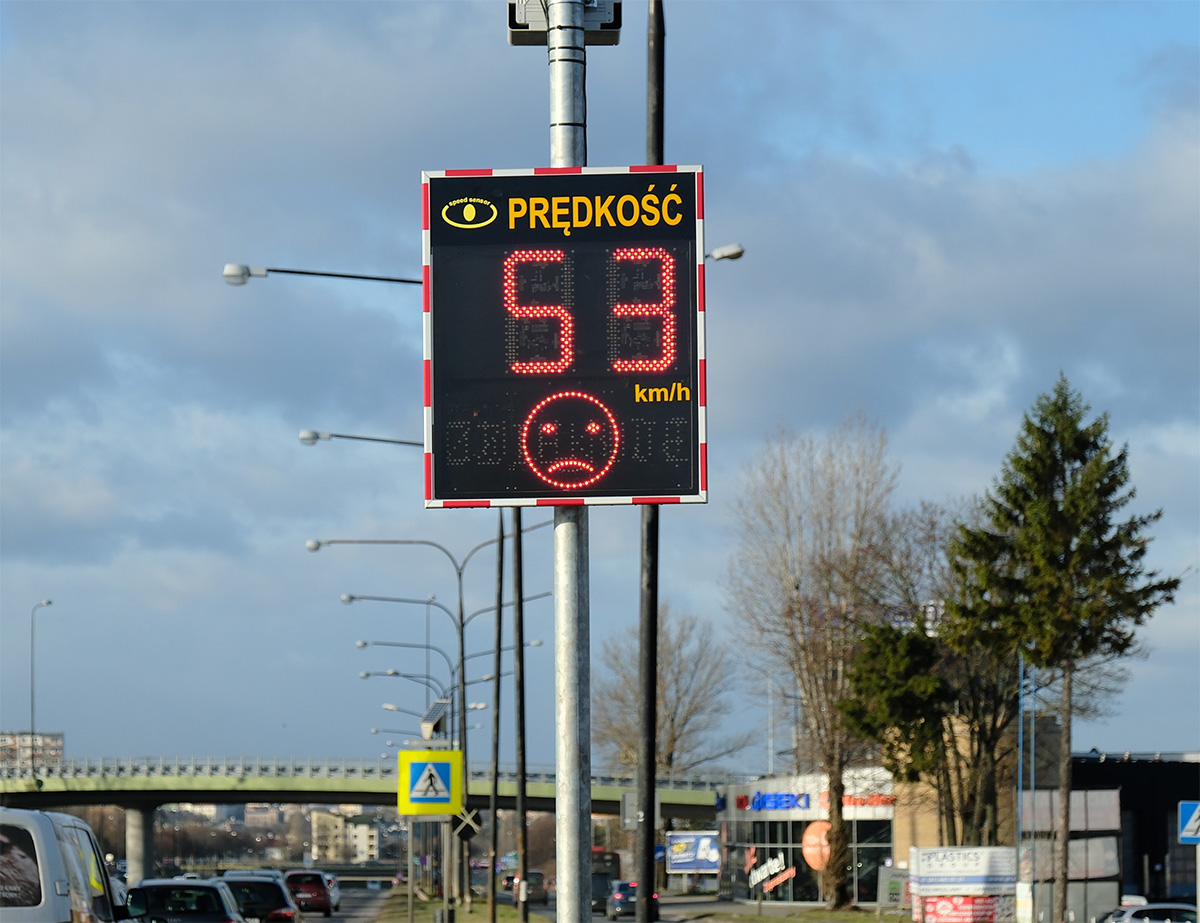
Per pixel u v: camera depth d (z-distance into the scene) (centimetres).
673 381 2988
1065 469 14012
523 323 2997
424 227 3016
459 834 13400
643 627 5641
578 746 2938
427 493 2959
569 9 3162
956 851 11494
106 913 4191
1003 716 17075
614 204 3023
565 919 2881
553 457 2970
